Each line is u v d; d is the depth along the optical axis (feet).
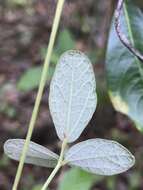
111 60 1.39
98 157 0.84
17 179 0.84
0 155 5.20
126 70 1.39
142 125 1.37
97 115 3.56
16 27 8.07
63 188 2.04
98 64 2.99
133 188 4.14
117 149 0.83
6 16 8.49
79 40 5.51
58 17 0.83
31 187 4.79
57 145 4.91
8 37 7.85
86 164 0.85
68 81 0.85
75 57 0.84
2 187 4.95
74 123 0.85
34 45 7.56
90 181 2.07
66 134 0.85
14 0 8.71
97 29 4.38
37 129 5.03
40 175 4.92
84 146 0.85
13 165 5.13
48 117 5.31
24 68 7.04
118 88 1.39
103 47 2.53
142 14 1.42
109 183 3.93
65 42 3.27
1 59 7.29
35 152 0.87
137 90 1.39
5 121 5.77
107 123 3.62
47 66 0.83
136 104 1.38
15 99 6.22
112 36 1.39
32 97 6.23
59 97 0.85
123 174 4.24
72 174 2.10
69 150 0.85
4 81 6.72
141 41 1.41
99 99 2.72
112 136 3.77
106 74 1.39
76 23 5.35
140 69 1.39
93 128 3.72
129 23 1.42
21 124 5.72
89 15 5.08
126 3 1.42
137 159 4.08
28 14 8.38
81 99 0.85
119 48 1.38
